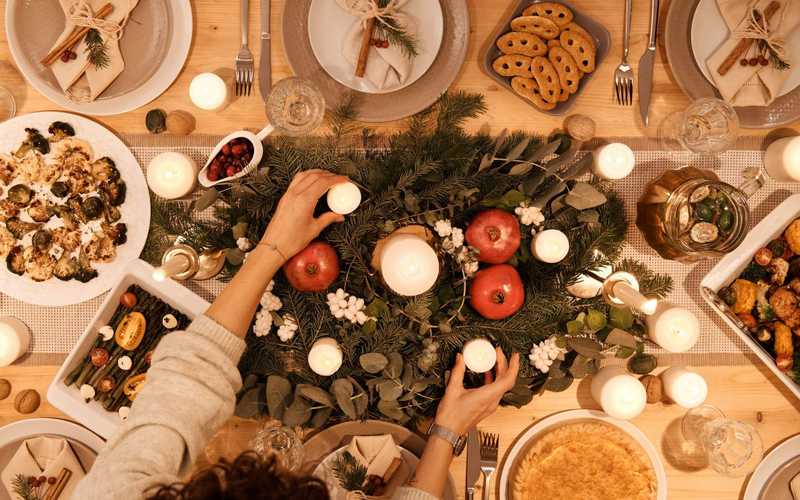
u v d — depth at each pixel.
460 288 0.99
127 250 1.09
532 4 1.03
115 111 1.07
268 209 1.00
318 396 0.97
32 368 1.11
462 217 1.01
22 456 1.06
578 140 1.09
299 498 0.49
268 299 0.98
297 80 0.99
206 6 1.09
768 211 1.11
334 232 0.97
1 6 1.08
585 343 1.00
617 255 1.07
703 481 1.13
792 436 1.12
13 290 1.09
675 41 1.06
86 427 1.08
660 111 1.11
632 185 1.11
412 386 0.99
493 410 0.92
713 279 1.06
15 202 1.08
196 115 1.10
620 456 1.09
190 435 0.66
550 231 0.96
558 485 1.09
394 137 1.04
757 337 1.06
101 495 0.60
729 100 1.04
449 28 1.05
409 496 0.80
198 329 0.74
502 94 1.10
